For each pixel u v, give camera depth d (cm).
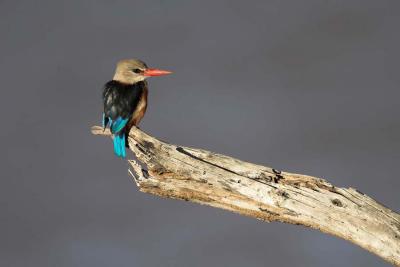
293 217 797
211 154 825
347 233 779
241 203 814
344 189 792
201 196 827
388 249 765
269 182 802
